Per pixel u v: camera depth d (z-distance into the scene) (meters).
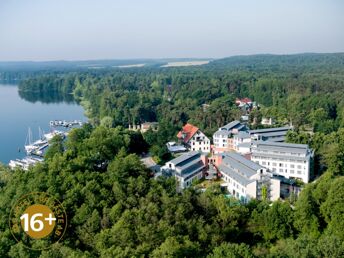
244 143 185.62
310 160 159.12
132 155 122.88
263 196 131.62
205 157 161.12
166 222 88.12
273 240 102.31
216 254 76.56
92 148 137.50
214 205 103.88
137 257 76.06
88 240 87.12
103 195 100.50
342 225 97.00
